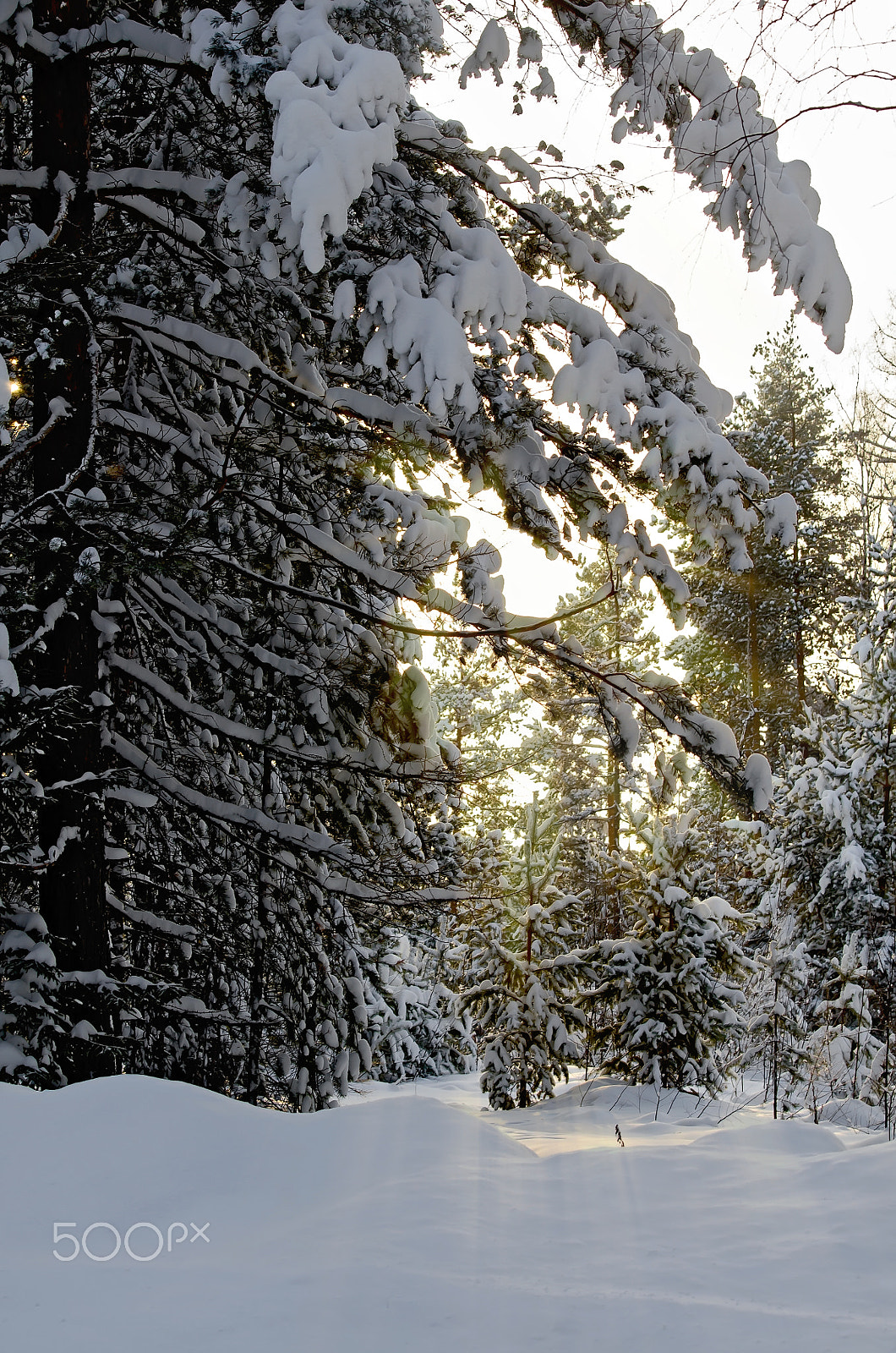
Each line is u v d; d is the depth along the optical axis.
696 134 6.88
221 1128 4.03
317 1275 2.85
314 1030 8.74
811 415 29.64
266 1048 9.20
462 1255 3.07
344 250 6.63
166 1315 2.57
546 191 8.30
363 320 6.51
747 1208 3.65
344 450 7.58
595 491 8.16
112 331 7.95
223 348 7.37
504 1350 2.42
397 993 18.28
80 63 7.88
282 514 7.97
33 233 6.43
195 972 8.76
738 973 10.04
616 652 21.39
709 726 8.63
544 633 8.34
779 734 26.52
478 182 7.82
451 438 7.90
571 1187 3.89
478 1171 3.99
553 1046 10.21
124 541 6.30
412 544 7.89
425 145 7.45
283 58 5.49
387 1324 2.54
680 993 9.60
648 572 8.35
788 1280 2.92
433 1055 19.94
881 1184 3.85
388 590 7.80
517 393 7.71
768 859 16.52
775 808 16.36
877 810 15.54
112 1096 4.08
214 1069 8.73
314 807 8.66
